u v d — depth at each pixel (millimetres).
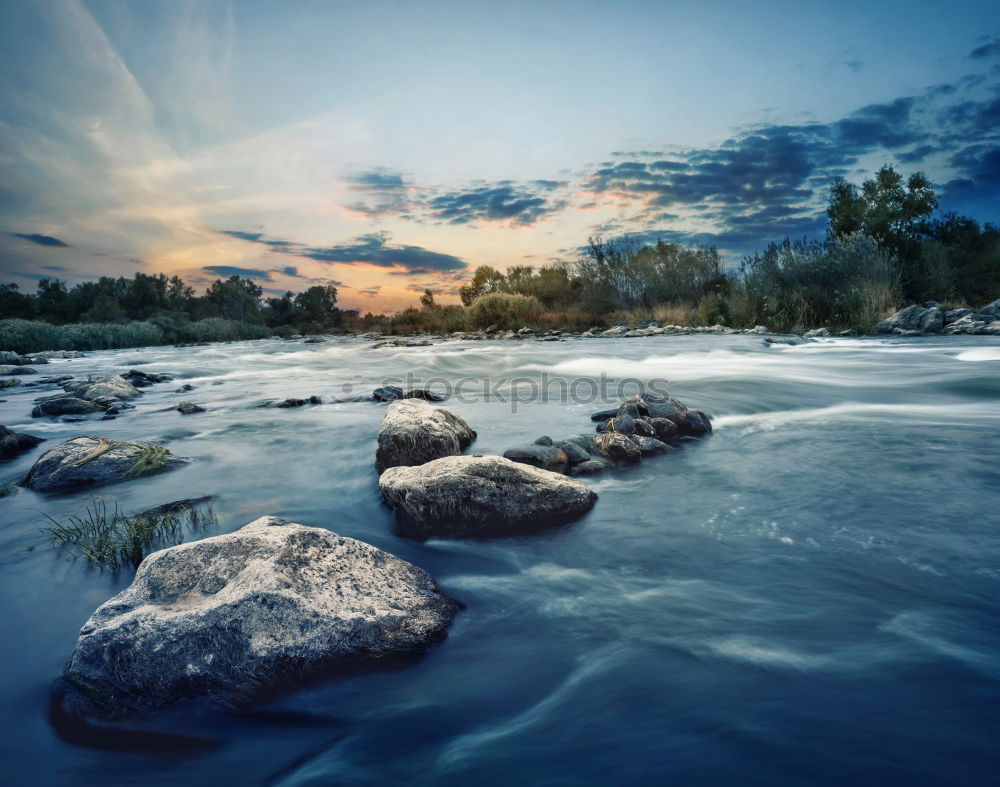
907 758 1754
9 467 5816
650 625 2602
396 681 2301
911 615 2555
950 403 7664
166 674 2189
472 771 1829
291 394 10555
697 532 3584
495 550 3541
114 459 5230
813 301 21969
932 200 25094
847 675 2162
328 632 2344
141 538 3520
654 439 5500
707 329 22719
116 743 2033
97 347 32594
